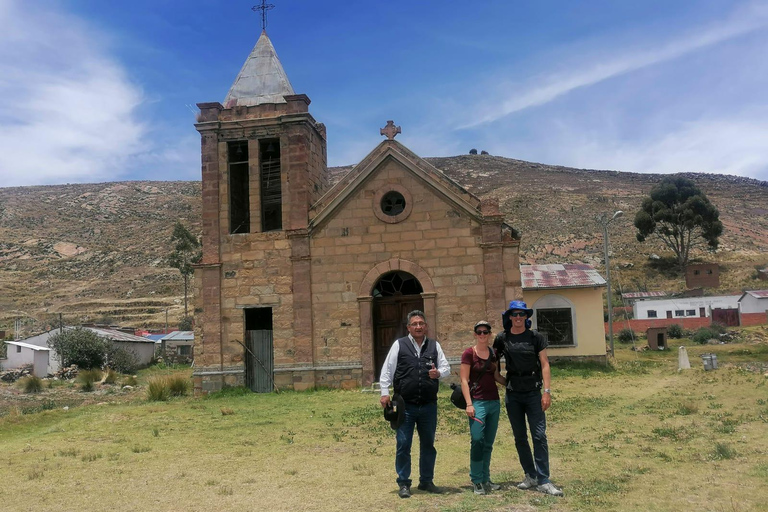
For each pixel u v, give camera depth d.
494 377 8.02
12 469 10.34
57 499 8.33
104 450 12.15
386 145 22.06
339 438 12.68
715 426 12.12
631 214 108.56
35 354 43.00
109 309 82.62
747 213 114.12
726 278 78.94
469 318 21.00
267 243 22.39
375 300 22.19
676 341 50.88
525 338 8.03
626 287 78.12
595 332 28.36
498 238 21.06
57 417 18.61
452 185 21.47
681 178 88.06
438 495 7.79
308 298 21.86
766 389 16.55
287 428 14.30
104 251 113.44
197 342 22.41
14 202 141.75
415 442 11.82
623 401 16.61
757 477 8.00
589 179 145.88
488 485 7.96
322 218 22.03
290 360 21.81
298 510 7.45
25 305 87.00
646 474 8.52
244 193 25.27
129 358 46.59
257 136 22.89
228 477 9.43
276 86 24.02
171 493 8.52
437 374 8.01
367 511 7.23
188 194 153.38
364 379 21.33
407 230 21.61
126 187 157.75
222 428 14.62
